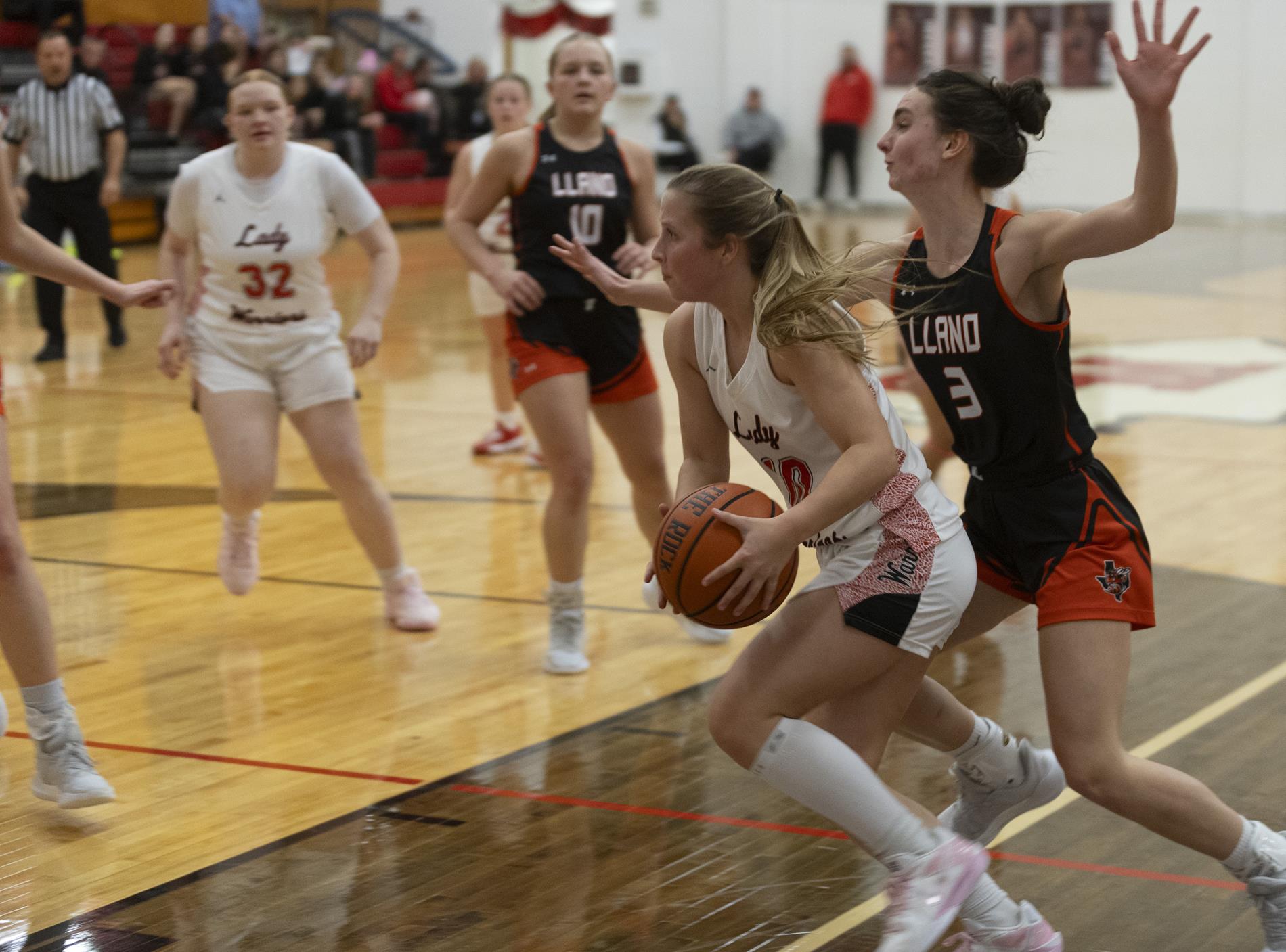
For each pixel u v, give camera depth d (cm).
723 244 352
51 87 1389
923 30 2966
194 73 2400
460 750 538
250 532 672
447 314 1733
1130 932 399
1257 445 1076
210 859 445
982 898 371
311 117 2522
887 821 351
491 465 1033
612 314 615
